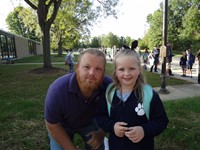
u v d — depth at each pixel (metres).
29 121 4.88
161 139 3.96
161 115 2.12
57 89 2.10
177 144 3.83
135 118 2.09
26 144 3.86
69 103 2.12
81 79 2.02
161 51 8.05
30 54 52.84
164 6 7.70
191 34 55.88
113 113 2.17
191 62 12.90
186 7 61.75
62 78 2.19
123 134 2.09
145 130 2.04
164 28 7.86
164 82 8.22
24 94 7.84
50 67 14.61
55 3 14.35
